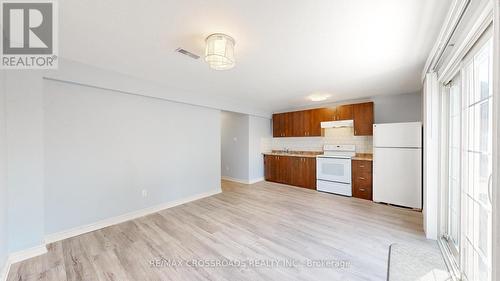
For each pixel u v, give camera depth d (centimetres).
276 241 243
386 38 191
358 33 182
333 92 404
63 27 173
